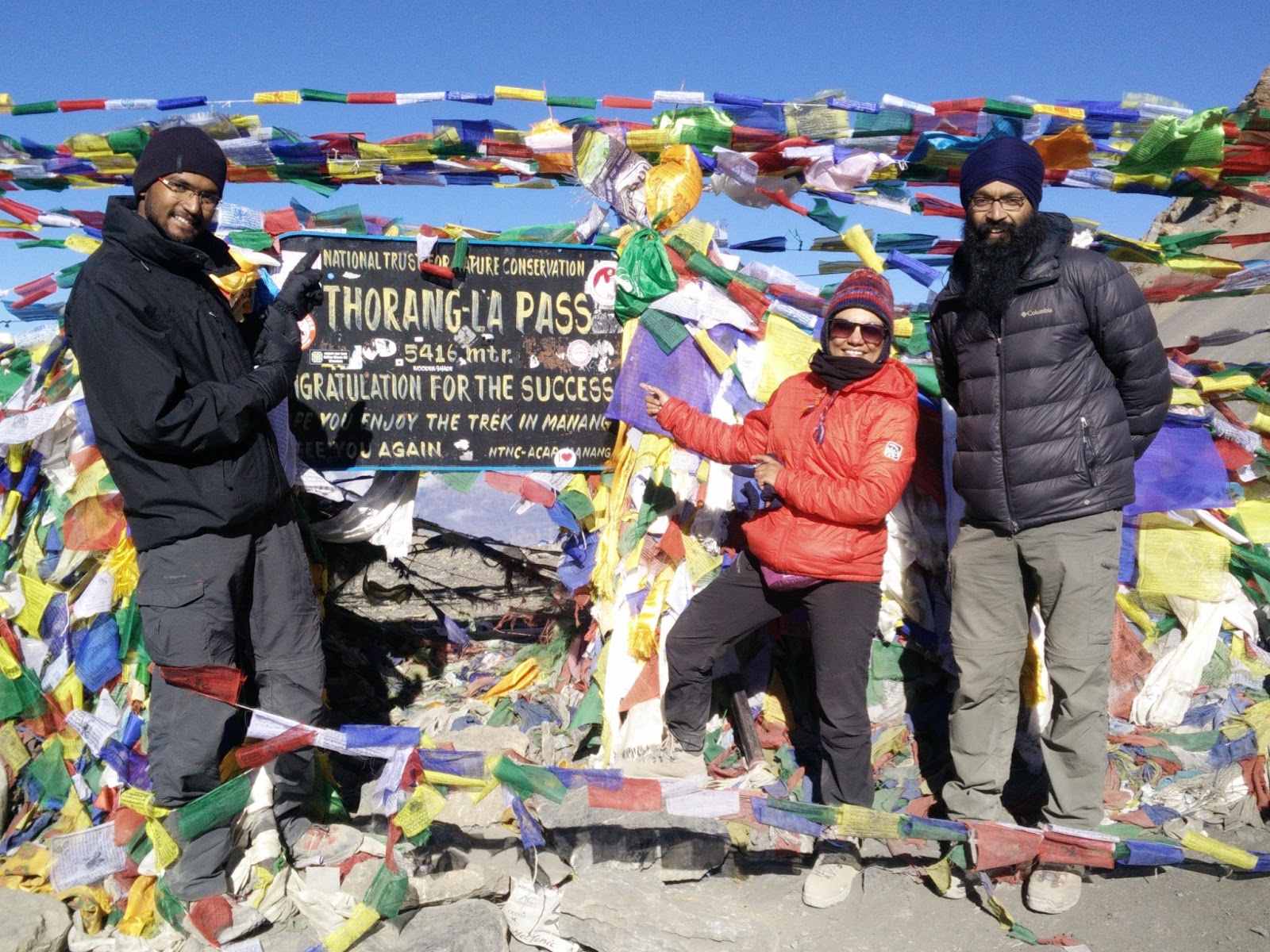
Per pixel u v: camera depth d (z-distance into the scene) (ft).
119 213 9.37
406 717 15.51
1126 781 12.91
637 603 13.11
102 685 11.69
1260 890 10.73
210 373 9.73
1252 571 14.82
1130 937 10.12
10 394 12.88
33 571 12.27
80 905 10.43
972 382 10.99
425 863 10.87
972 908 10.73
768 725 13.58
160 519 9.73
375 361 12.95
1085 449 10.53
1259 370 14.70
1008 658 11.33
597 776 10.18
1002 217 10.49
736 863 11.63
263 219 12.98
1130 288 10.36
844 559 10.82
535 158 13.73
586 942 10.02
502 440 13.39
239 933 10.00
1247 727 13.58
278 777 11.12
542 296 13.38
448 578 20.89
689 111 13.55
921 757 13.55
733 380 13.51
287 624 10.85
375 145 13.46
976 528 11.32
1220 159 13.24
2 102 12.55
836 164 13.83
